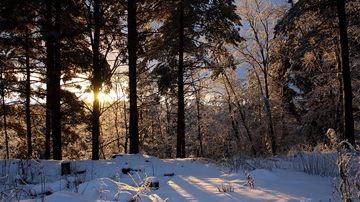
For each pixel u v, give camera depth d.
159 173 9.86
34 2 16.95
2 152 25.52
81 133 31.42
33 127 24.11
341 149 4.74
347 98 16.38
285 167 10.30
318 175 8.52
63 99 20.61
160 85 22.47
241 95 31.98
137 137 16.39
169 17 21.48
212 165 11.12
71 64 20.12
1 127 22.19
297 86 30.20
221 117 35.09
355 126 26.16
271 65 28.31
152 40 20.81
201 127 37.69
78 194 4.77
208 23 21.56
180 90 21.92
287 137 30.69
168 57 22.69
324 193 5.85
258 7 28.89
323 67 25.39
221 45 22.33
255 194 5.89
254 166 10.27
